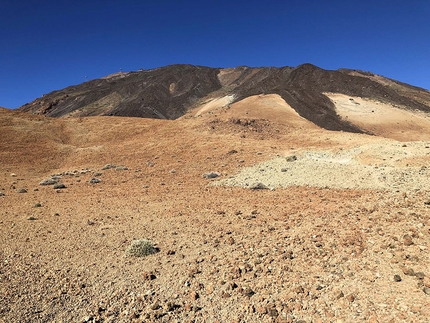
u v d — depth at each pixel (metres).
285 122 68.81
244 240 8.67
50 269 7.35
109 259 7.91
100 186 21.98
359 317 4.79
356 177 17.66
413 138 74.31
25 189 21.48
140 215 12.58
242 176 21.34
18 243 9.30
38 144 38.94
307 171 20.28
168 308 5.58
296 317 5.05
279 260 7.08
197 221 11.09
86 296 6.17
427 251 6.54
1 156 34.09
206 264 7.27
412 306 4.81
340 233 8.38
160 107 192.00
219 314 5.36
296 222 9.97
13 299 6.03
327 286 5.79
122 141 41.94
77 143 41.84
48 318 5.51
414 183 14.55
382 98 120.00
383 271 6.03
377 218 9.30
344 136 37.09
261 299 5.61
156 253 8.17
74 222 11.80
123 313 5.57
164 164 29.70
